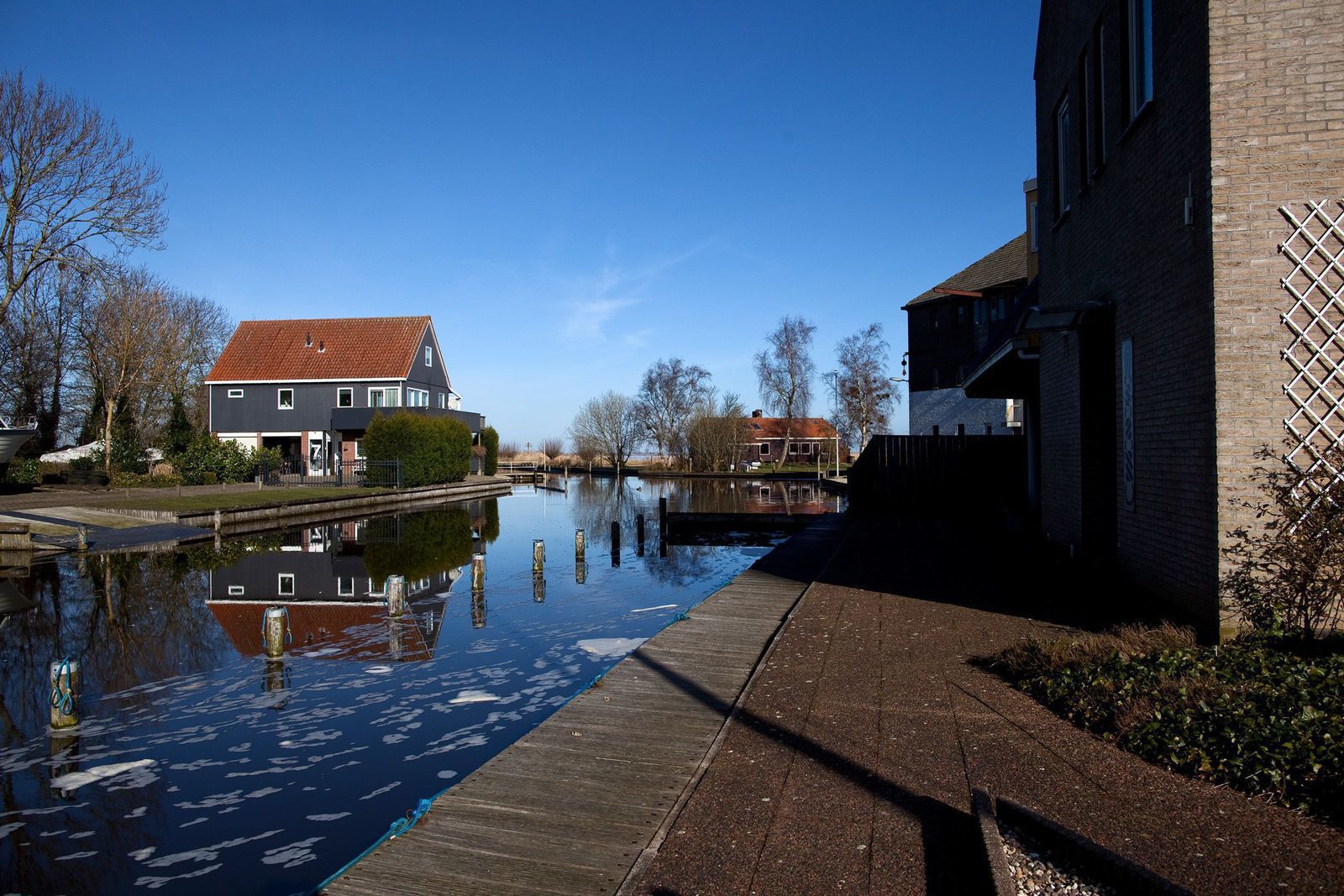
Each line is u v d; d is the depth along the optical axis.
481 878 3.55
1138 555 7.98
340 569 16.62
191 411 51.16
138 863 4.84
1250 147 6.12
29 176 27.55
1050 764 4.31
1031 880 3.18
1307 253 6.01
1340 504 5.45
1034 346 13.10
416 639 10.42
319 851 4.95
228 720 7.34
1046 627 7.26
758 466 73.69
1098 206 9.41
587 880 3.51
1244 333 6.09
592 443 73.38
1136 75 8.09
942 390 39.78
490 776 4.60
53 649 10.09
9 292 27.67
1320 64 6.03
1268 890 3.01
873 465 22.62
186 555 18.55
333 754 6.48
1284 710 4.30
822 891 3.24
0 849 5.03
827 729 5.01
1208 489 6.29
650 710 5.71
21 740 6.93
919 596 9.06
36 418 38.56
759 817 3.91
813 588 9.85
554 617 11.71
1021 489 21.94
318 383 44.84
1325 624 5.73
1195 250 6.52
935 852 3.50
